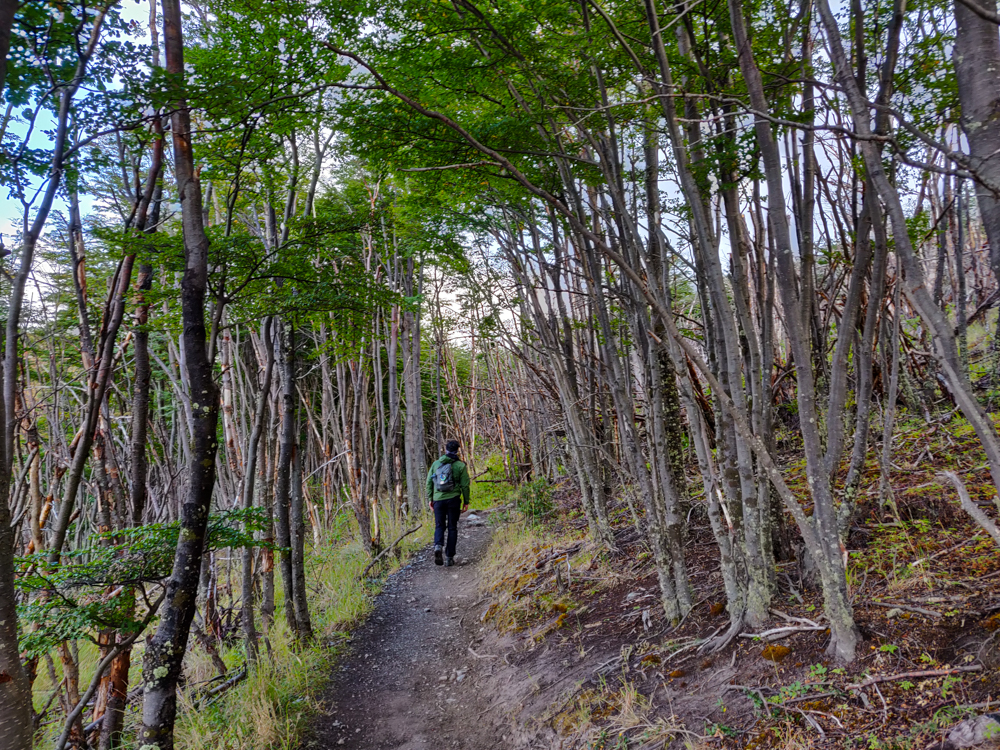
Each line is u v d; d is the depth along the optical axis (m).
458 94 3.15
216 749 3.36
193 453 2.69
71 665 3.55
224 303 3.23
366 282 3.89
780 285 2.31
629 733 2.66
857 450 2.84
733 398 2.68
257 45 2.99
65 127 2.41
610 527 5.21
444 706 3.77
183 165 2.79
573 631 3.88
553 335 5.10
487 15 2.71
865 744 1.95
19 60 2.39
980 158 1.50
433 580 6.46
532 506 6.82
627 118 2.93
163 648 2.54
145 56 2.50
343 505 10.12
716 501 2.99
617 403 3.56
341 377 8.66
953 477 1.59
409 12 2.79
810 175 2.40
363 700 4.00
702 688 2.68
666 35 2.87
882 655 2.27
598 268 3.52
